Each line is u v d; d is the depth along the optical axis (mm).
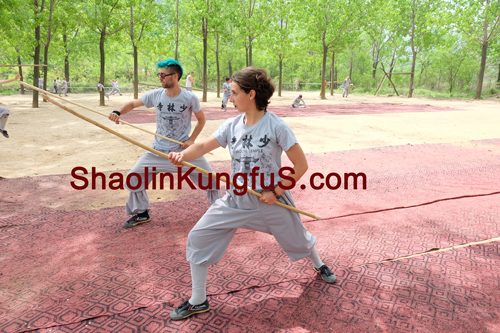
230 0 24391
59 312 2607
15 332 2396
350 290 2861
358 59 49188
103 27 20719
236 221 2549
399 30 34750
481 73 29719
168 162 4012
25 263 3301
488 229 4000
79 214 4492
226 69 48469
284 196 2605
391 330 2402
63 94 32500
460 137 10148
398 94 35562
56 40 22172
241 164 2518
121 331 2404
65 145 8836
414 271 3135
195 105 3996
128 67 50656
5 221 4234
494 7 28391
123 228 4078
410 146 8797
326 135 10523
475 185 5645
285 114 16406
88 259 3371
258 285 2922
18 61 30594
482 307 2635
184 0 26219
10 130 10930
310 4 28094
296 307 2648
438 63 38250
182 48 28703
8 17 16375
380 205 4789
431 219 4301
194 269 2527
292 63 51906
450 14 29156
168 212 4562
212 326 2453
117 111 3879
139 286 2932
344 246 3619
